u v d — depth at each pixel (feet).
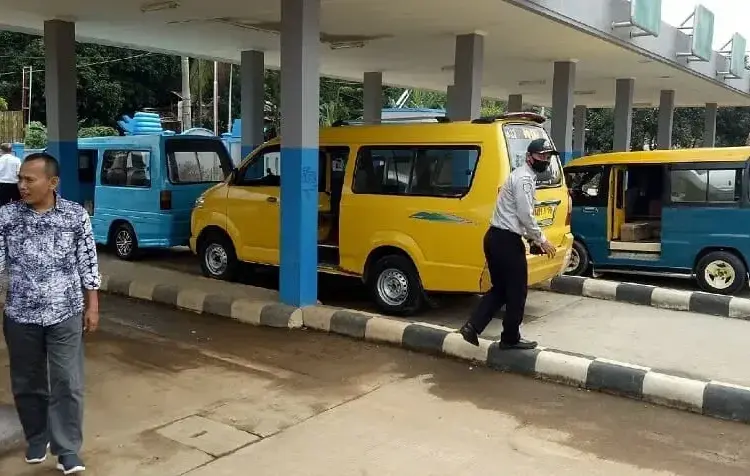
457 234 22.31
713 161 29.12
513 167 22.09
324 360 19.83
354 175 24.99
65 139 34.99
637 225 31.68
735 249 28.94
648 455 13.89
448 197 22.61
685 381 16.58
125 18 33.40
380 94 51.13
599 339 21.98
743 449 14.25
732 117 99.25
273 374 18.58
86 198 38.24
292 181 23.40
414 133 23.73
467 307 25.96
